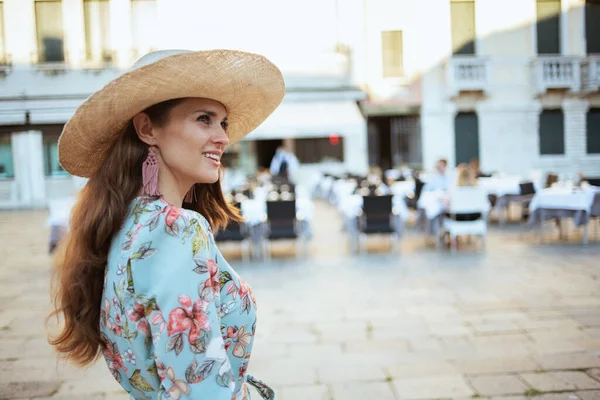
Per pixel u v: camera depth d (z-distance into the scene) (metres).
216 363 0.94
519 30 16.88
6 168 16.75
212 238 1.06
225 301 1.08
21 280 6.96
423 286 6.04
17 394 3.42
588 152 17.81
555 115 17.56
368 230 8.10
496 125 17.22
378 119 18.41
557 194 8.30
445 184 9.73
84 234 1.08
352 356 3.93
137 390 1.04
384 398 3.22
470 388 3.30
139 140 1.13
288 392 3.35
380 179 12.37
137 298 0.96
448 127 16.95
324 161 18.44
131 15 15.14
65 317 1.16
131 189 1.10
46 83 15.02
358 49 16.20
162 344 0.92
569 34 16.97
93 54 15.14
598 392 3.19
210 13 15.28
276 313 5.16
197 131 1.09
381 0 16.22
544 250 7.93
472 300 5.38
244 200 8.40
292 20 15.75
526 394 3.19
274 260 7.94
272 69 1.18
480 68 16.67
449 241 8.92
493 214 12.28
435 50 16.59
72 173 1.25
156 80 1.03
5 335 4.64
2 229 12.24
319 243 9.30
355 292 5.88
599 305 5.02
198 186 1.45
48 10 15.04
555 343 4.03
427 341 4.20
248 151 18.69
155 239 0.97
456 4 16.62
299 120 15.11
